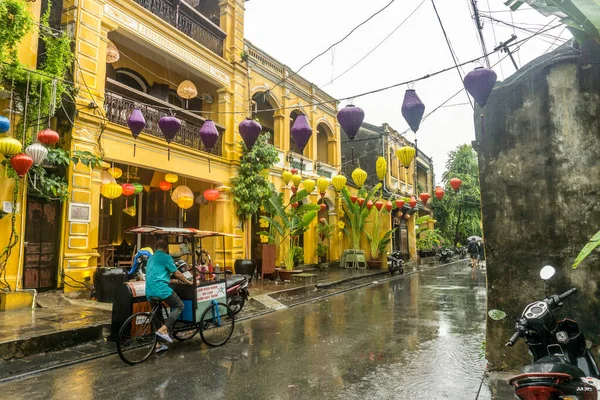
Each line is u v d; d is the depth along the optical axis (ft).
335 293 40.09
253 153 44.93
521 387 9.19
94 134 30.35
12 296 24.22
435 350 19.43
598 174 14.35
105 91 32.60
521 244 15.31
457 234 112.37
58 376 15.80
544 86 15.44
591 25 10.70
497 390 13.71
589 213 14.33
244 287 28.53
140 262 26.17
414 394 13.87
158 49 36.83
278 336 22.39
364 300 35.91
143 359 17.79
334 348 19.84
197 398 13.64
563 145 14.94
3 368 16.14
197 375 15.94
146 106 35.83
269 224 48.73
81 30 30.12
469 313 29.14
